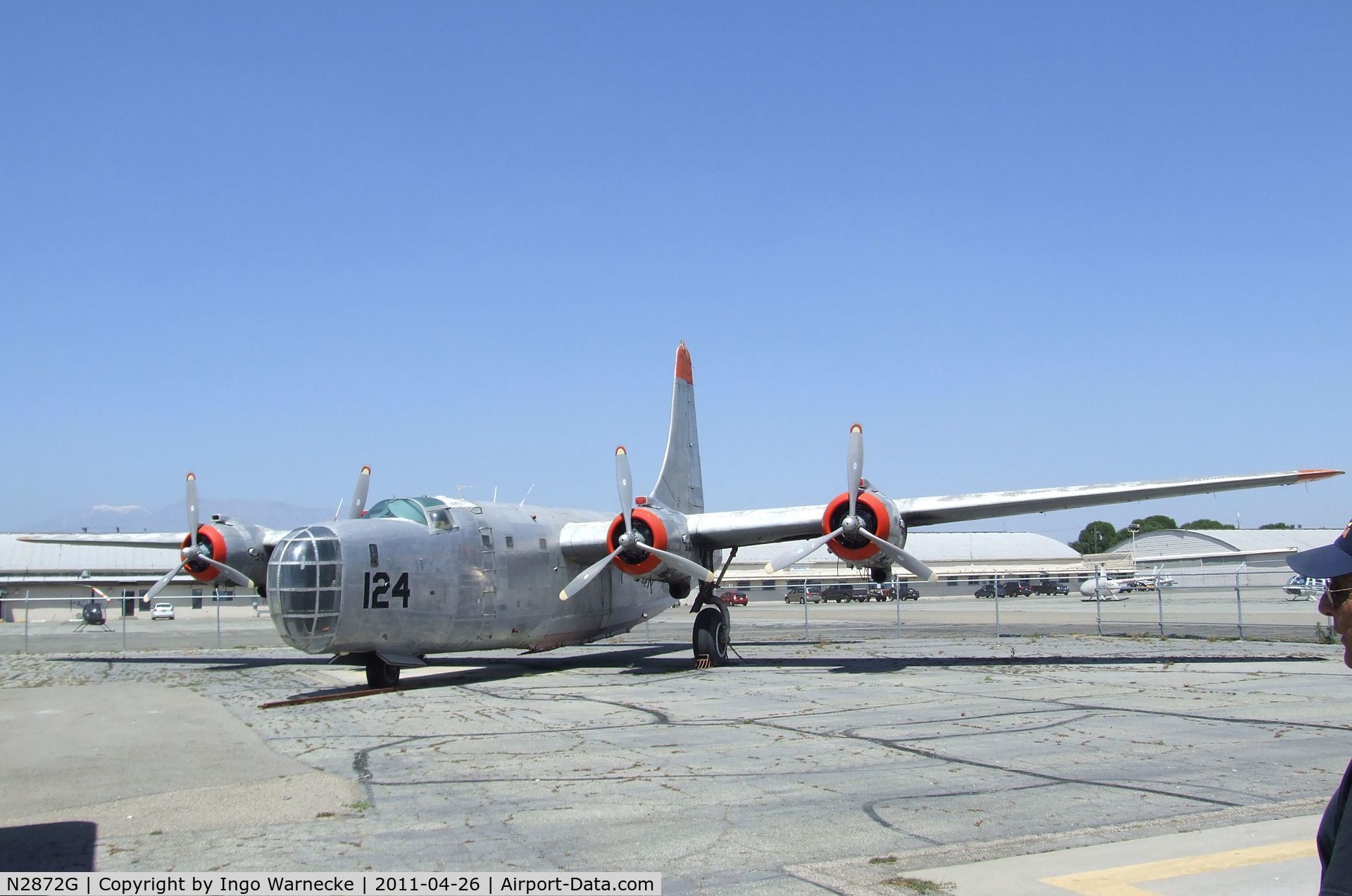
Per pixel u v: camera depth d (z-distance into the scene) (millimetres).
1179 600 65688
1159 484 19297
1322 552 3494
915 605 64812
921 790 9109
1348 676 18516
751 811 8398
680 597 22609
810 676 19734
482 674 21156
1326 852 3264
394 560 18234
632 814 8367
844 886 6344
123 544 25547
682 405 26422
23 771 10750
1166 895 5930
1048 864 6637
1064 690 16594
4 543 75562
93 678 21953
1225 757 10547
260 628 48938
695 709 14812
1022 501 19922
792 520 21016
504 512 21297
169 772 10625
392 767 10664
